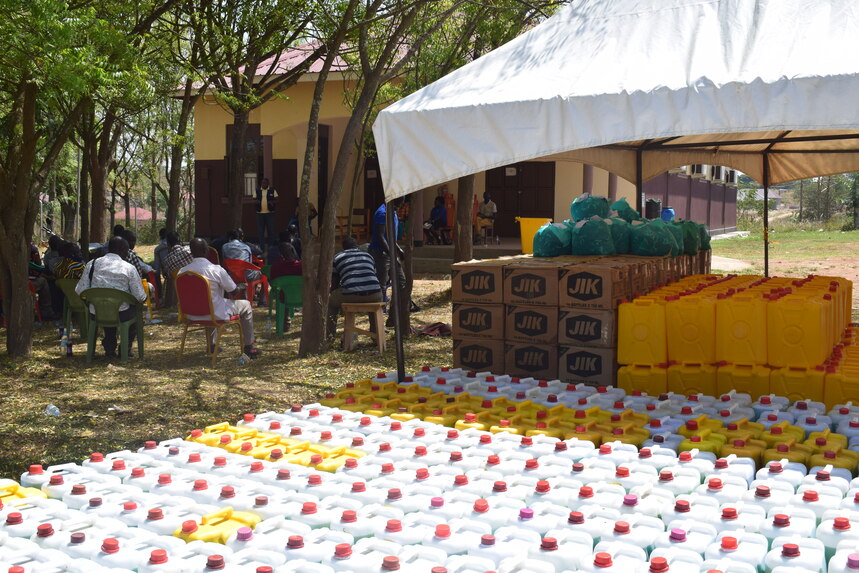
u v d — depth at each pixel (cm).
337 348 1027
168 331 1211
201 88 1471
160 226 3966
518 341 634
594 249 752
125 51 906
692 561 256
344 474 351
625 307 584
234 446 396
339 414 450
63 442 624
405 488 326
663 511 295
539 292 622
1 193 959
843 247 2553
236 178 1505
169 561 256
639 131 502
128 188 3284
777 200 6112
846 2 504
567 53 582
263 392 796
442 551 262
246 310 968
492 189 2331
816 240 2934
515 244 2038
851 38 477
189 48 1563
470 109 561
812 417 432
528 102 538
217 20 1345
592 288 600
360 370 898
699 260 953
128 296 951
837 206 4650
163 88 1290
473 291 651
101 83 841
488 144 557
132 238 1254
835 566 245
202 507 305
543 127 535
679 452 386
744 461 354
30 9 706
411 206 1130
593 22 598
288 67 1720
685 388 569
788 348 539
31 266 1283
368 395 516
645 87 502
